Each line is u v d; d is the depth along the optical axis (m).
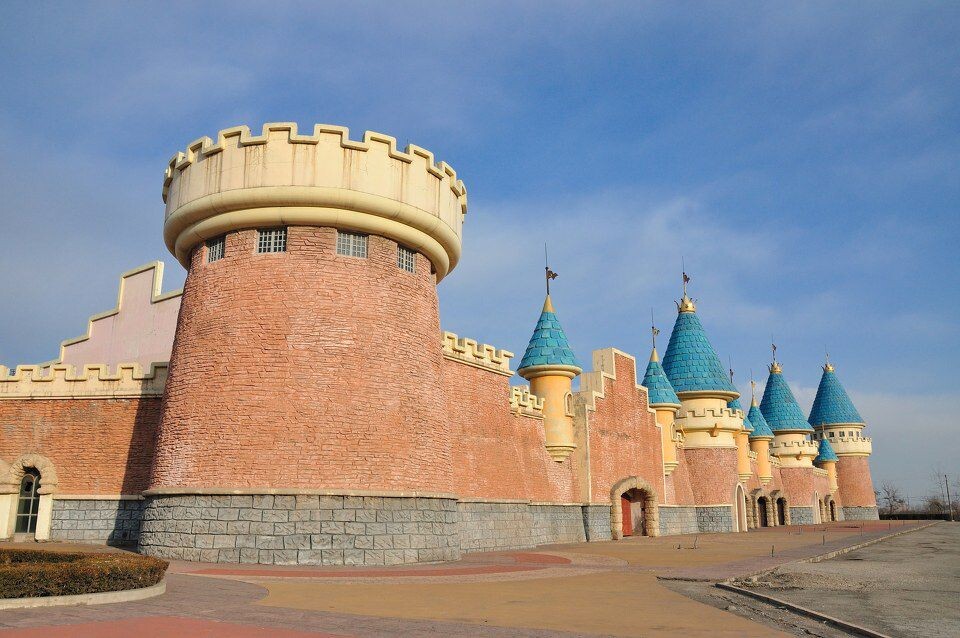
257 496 22.80
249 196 24.94
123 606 12.91
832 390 103.50
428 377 27.08
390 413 24.98
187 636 10.24
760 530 64.69
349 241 26.08
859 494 99.69
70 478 30.25
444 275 30.61
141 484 29.73
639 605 15.23
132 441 30.25
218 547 22.53
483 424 36.22
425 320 27.52
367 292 25.58
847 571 24.97
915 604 16.77
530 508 38.88
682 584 19.92
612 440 48.06
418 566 23.22
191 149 26.75
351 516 23.20
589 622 12.81
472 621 12.55
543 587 18.12
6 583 12.35
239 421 23.62
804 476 86.62
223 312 25.02
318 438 23.58
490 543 34.84
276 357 24.16
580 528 43.44
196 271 26.58
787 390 89.06
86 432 30.62
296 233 25.42
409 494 24.53
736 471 62.56
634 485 48.31
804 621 14.15
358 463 23.83
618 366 50.41
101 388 30.86
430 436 26.53
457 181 29.55
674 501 56.69
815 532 58.03
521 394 39.91
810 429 87.69
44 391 31.11
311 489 22.98
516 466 38.47
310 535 22.58
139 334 41.44
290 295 24.75
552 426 42.34
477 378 36.41
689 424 61.00
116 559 14.93
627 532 48.62
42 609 12.29
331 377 24.22
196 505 23.19
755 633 12.05
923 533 58.78
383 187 25.88
